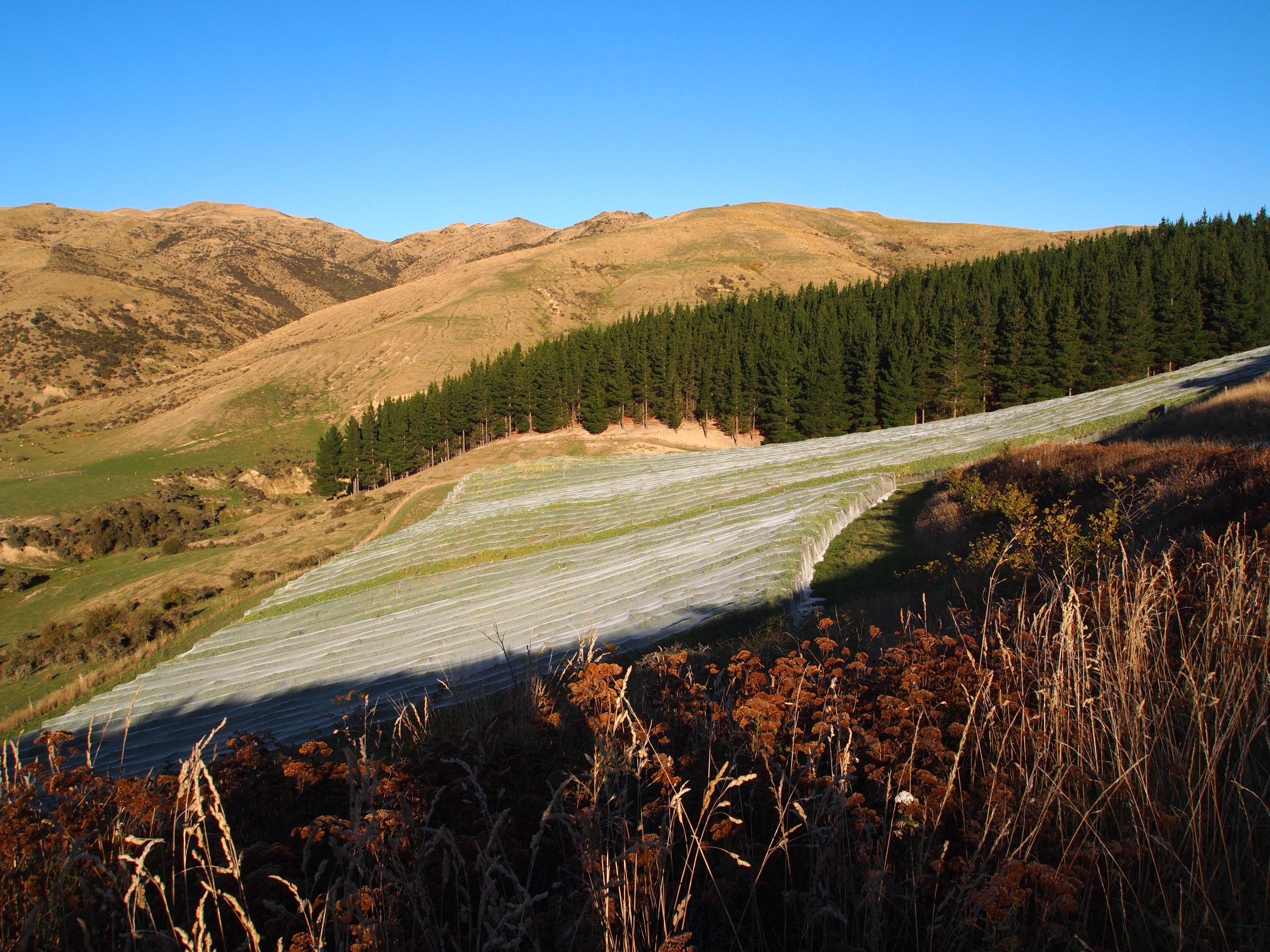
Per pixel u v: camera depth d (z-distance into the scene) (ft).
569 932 8.13
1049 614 12.99
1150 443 64.18
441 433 262.06
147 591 143.33
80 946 8.88
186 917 9.12
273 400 341.62
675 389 250.37
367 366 374.84
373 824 9.06
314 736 28.84
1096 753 9.84
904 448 102.68
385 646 56.03
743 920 8.94
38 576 182.39
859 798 9.40
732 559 51.34
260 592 117.91
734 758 11.56
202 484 266.98
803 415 228.22
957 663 13.33
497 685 34.68
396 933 8.16
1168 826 8.32
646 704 16.37
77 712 60.13
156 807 10.82
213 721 48.60
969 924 7.57
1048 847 9.05
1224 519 31.14
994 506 49.03
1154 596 11.91
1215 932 7.37
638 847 7.95
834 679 12.97
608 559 67.56
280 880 8.43
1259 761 9.61
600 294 507.30
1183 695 10.53
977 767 10.96
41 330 486.79
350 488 250.57
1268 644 10.41
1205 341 216.95
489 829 9.72
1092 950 7.03
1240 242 240.53
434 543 93.45
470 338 401.29
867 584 44.78
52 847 9.96
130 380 458.09
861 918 8.79
